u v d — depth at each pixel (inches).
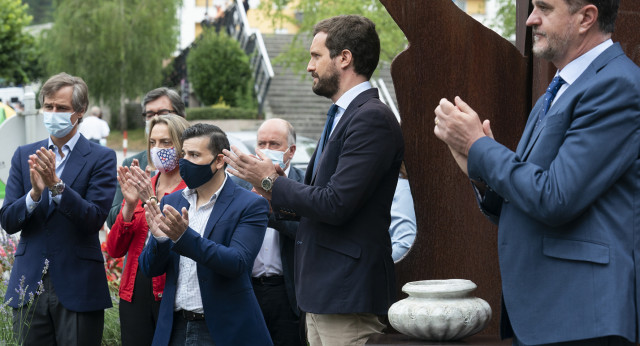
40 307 166.4
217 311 141.6
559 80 104.3
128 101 1310.3
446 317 120.9
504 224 104.0
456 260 149.3
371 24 137.0
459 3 607.5
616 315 93.6
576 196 94.3
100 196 169.0
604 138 94.5
